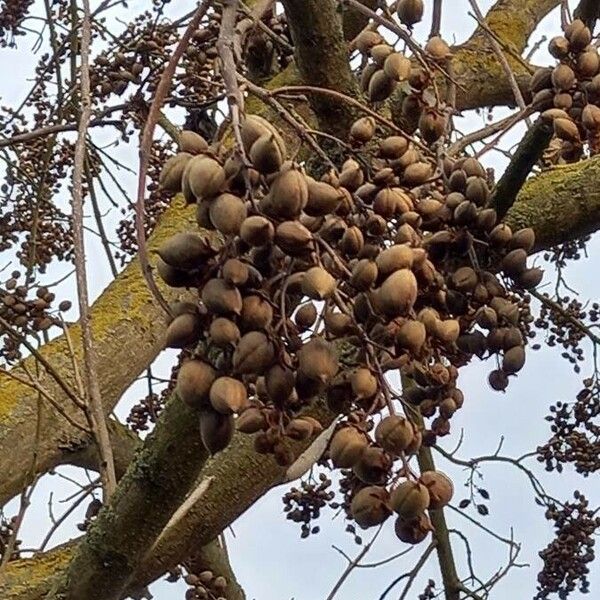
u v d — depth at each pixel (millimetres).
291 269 1548
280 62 2730
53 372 2104
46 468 2557
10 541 2129
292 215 1530
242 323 1537
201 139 1598
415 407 1754
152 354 2656
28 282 2846
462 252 1777
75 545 2334
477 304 1780
